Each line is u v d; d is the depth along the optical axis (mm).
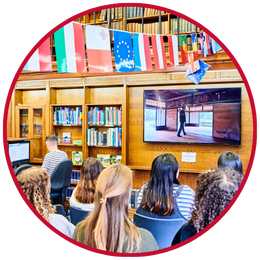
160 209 1854
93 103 4371
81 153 4355
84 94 4285
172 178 1899
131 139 4211
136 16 4027
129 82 4051
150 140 4055
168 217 1844
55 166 3240
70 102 4555
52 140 3432
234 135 3684
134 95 4188
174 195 1916
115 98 4316
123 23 4090
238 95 3645
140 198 2068
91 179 2146
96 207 1561
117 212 1532
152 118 4031
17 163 3428
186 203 1894
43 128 4570
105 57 2059
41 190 1938
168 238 1846
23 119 4727
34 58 1841
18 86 4660
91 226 1562
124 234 1542
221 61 3250
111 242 1538
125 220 1550
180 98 3912
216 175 1775
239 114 3654
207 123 3803
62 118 4461
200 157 3912
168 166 1890
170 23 3893
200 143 3852
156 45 2637
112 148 4344
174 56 2734
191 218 1779
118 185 1533
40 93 4758
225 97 3705
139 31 4012
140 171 4133
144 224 1882
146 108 4043
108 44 2076
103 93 4371
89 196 2100
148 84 3977
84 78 4281
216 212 1717
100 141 4230
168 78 3871
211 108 3777
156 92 4000
